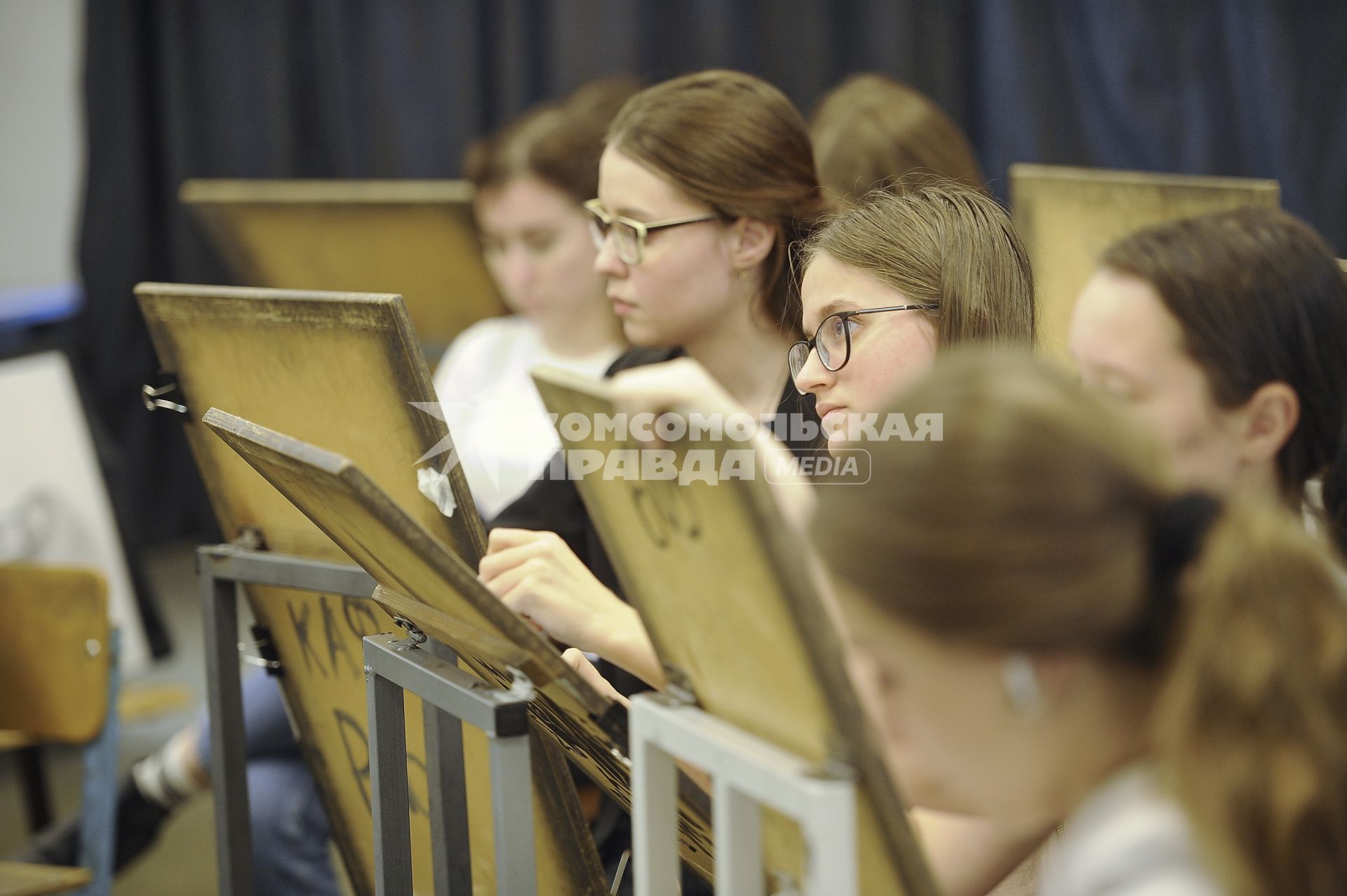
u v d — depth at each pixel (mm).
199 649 13680
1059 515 2359
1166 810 2525
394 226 9594
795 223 5445
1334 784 2391
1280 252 4105
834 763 2725
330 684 4953
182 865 9398
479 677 3912
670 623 3205
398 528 3008
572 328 8406
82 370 13367
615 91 8555
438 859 3938
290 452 3219
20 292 16188
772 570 2619
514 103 14305
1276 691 2400
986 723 2539
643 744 3246
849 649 2914
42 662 7113
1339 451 4191
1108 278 4191
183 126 15219
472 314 9961
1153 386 4059
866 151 7266
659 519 2971
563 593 4062
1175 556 2502
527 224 8180
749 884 3023
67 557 12711
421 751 4660
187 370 4762
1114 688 2537
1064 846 2693
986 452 2385
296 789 6922
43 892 6621
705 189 5344
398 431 4074
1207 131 11773
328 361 4145
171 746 8164
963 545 2361
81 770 11055
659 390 2842
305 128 15242
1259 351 4008
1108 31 11898
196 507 16453
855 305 4348
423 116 14523
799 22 13336
